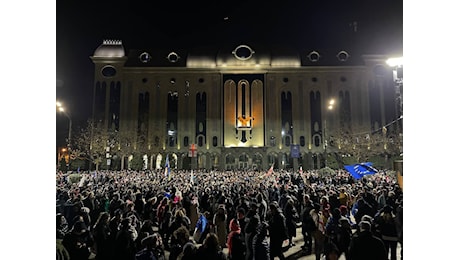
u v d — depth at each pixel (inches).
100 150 2787.9
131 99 3046.3
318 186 1057.5
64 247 362.3
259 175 1713.8
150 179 1475.1
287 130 3014.3
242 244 365.7
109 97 3038.9
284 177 1491.1
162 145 2967.5
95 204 658.8
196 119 3036.4
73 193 729.6
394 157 2600.9
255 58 3100.4
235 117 3051.2
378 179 1272.1
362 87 3043.8
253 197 660.1
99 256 383.2
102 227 394.3
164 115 3034.0
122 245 347.6
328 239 407.2
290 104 3053.6
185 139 2992.1
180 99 3053.6
